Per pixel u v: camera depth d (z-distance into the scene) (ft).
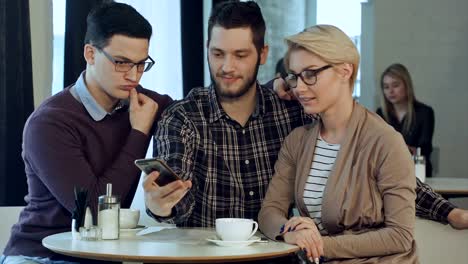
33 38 12.42
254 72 8.48
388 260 7.35
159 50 13.78
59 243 6.75
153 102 8.73
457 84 15.14
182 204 7.88
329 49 7.63
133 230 7.52
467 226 8.11
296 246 6.82
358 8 15.16
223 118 8.67
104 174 8.30
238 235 6.72
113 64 8.39
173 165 8.21
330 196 7.62
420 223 8.38
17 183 11.75
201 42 14.21
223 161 8.63
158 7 13.74
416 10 15.46
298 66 7.74
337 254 7.29
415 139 15.03
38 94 12.48
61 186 8.11
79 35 12.15
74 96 8.66
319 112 7.81
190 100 8.79
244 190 8.65
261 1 14.61
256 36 8.39
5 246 9.32
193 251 6.31
